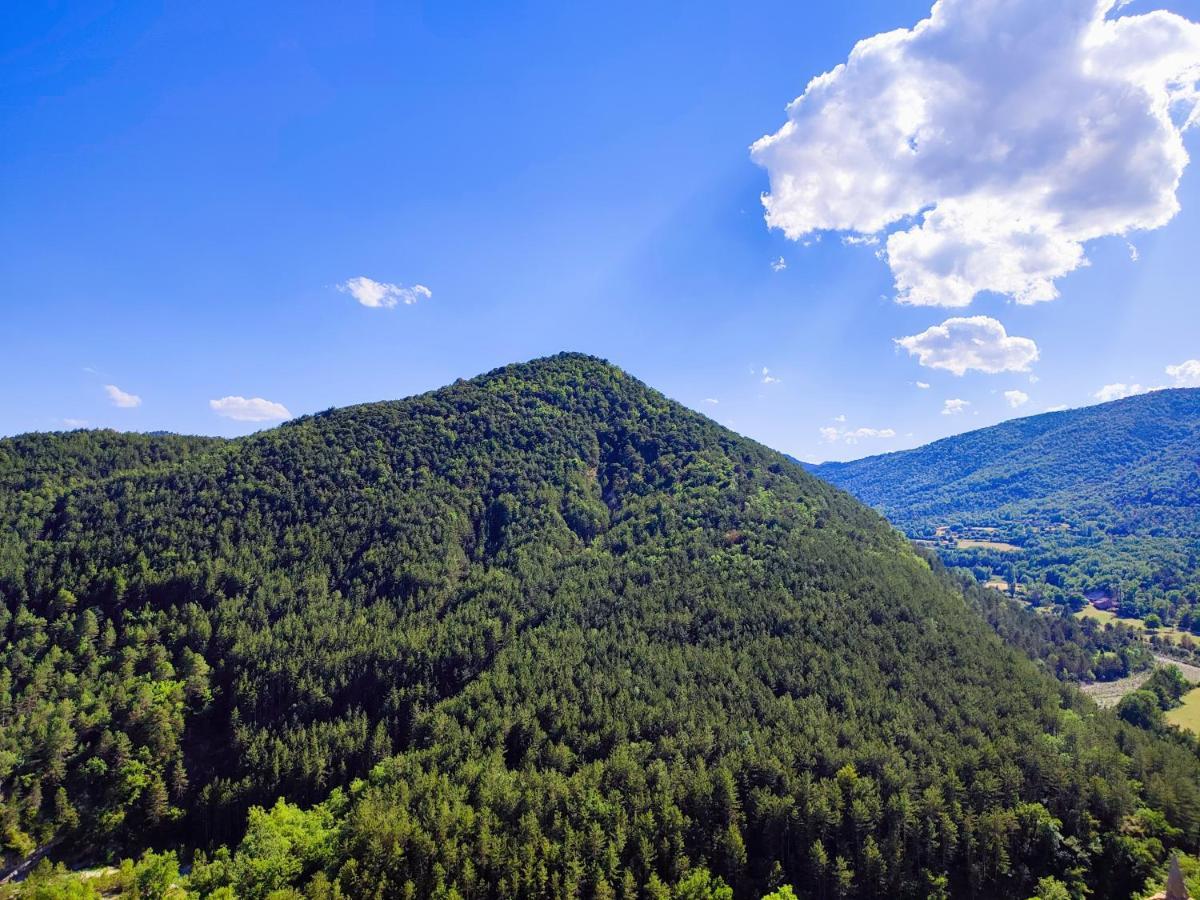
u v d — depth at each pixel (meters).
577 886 95.38
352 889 95.50
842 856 104.81
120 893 106.88
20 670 146.62
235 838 127.44
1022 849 109.75
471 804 108.62
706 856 103.94
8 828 118.31
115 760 132.62
